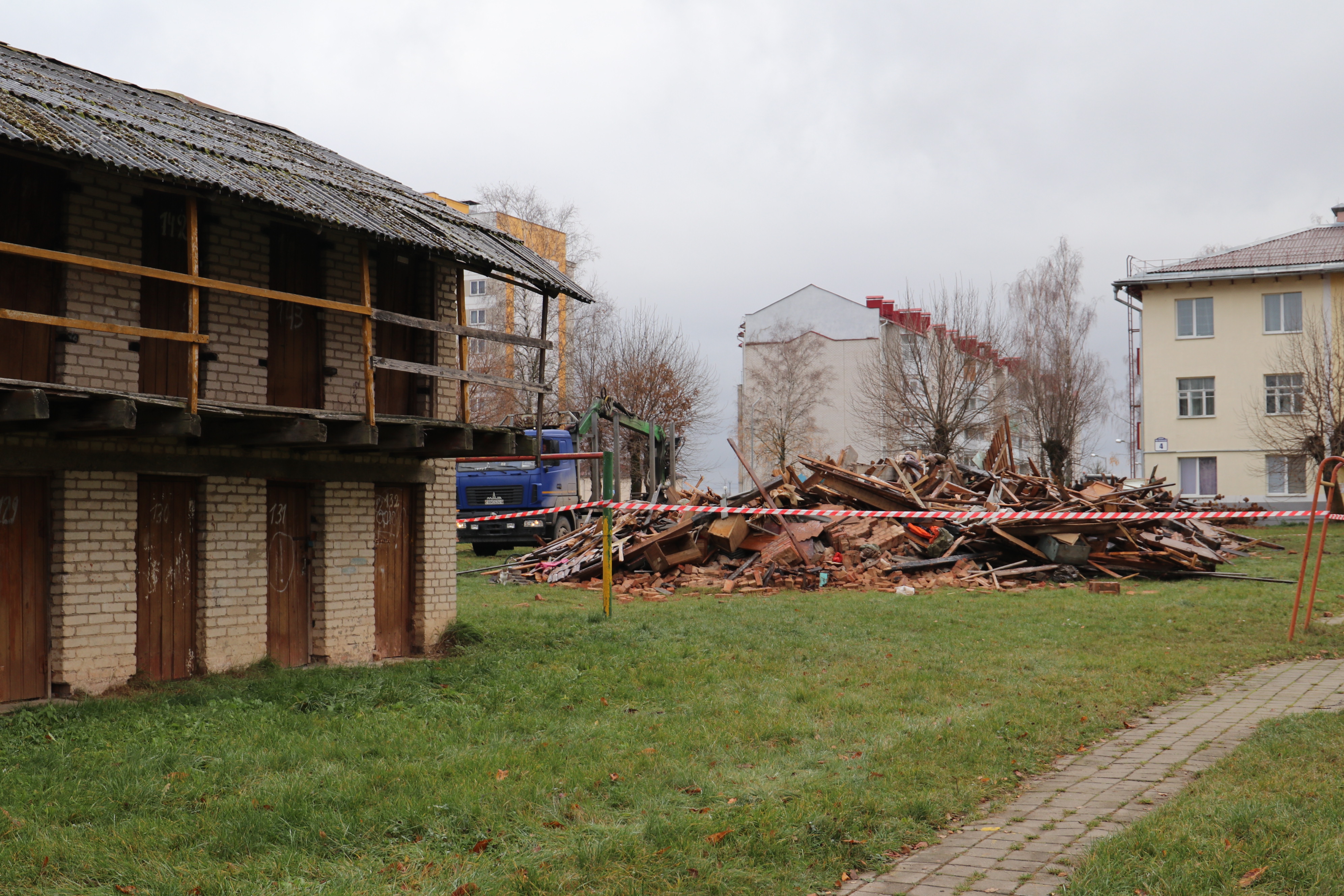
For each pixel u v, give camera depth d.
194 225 9.30
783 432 61.81
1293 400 42.78
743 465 23.38
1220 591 18.56
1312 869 5.03
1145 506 25.31
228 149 11.02
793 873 5.51
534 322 48.81
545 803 6.48
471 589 21.25
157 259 10.62
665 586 20.81
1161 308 46.78
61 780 6.82
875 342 64.75
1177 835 5.64
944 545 21.66
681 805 6.53
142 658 10.45
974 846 5.97
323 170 12.66
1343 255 44.72
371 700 9.56
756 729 8.53
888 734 8.36
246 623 11.34
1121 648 12.64
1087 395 46.28
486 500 29.53
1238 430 45.56
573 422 32.62
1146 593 18.75
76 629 9.73
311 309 12.18
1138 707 9.58
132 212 10.29
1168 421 46.66
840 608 16.55
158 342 10.58
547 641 13.34
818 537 22.14
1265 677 11.06
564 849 5.69
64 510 9.70
